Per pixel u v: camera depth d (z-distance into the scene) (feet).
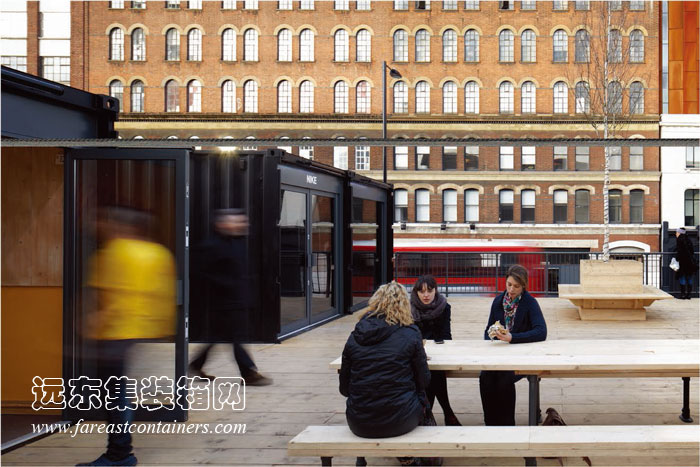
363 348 13.78
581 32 124.47
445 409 17.83
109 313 18.99
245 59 127.85
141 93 128.47
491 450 13.07
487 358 16.15
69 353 19.57
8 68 18.63
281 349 31.42
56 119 20.65
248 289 33.01
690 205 123.13
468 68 125.49
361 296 48.49
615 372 16.61
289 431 18.37
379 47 126.31
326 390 23.22
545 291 56.75
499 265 57.77
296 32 127.03
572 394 22.38
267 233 32.91
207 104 127.65
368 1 126.52
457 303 51.80
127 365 16.28
